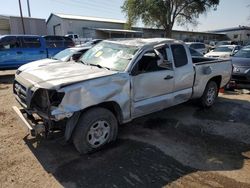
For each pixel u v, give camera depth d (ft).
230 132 16.34
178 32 194.29
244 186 10.66
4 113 19.08
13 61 38.09
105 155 12.82
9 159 12.27
